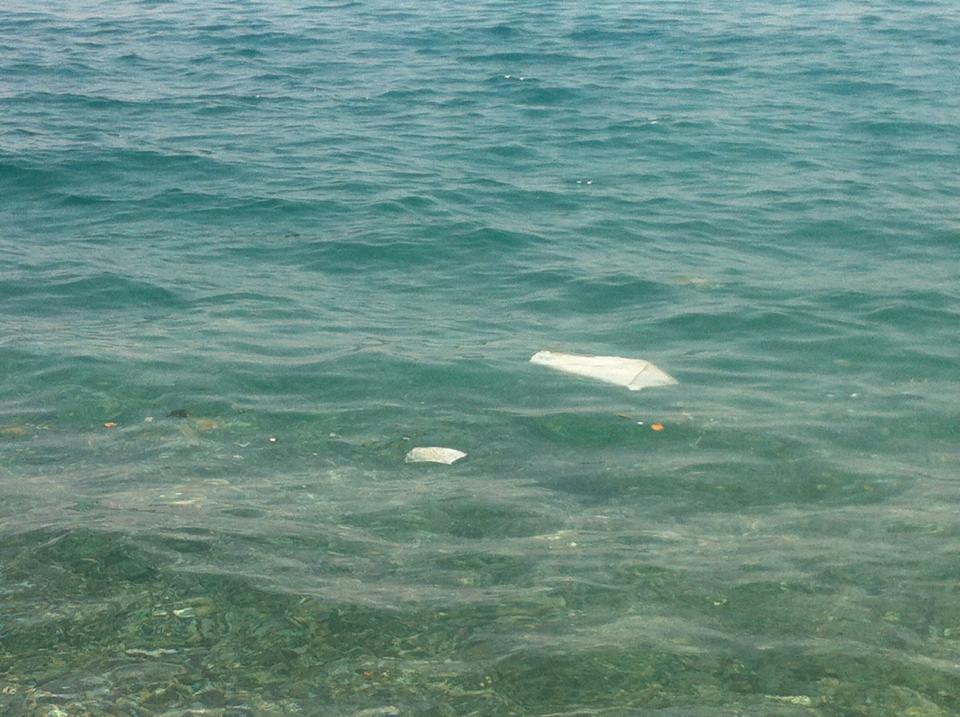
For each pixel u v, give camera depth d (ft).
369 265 25.22
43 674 15.24
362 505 17.66
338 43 50.47
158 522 17.21
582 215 27.81
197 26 55.47
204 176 30.17
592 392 20.27
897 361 21.21
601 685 15.17
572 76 42.93
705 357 21.43
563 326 22.61
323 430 19.27
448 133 34.91
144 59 47.16
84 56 47.75
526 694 15.10
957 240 26.04
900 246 25.84
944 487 18.04
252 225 27.25
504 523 17.35
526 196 28.94
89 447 18.83
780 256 25.52
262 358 21.24
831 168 30.58
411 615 15.90
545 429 19.34
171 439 19.02
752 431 19.25
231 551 16.75
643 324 22.65
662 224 27.25
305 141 33.86
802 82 41.29
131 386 20.31
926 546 16.93
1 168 30.53
